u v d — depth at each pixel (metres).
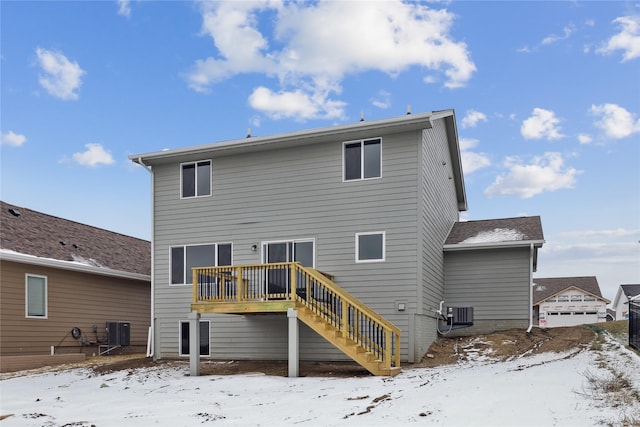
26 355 15.48
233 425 6.81
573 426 5.22
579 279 46.78
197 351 12.49
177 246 16.12
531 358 12.29
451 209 19.25
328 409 7.39
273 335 14.76
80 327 17.94
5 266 15.31
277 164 15.16
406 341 13.18
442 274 16.91
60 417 7.96
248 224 15.27
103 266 18.92
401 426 5.93
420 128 13.62
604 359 10.47
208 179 16.03
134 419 7.57
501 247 16.52
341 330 11.83
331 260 14.19
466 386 8.18
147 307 21.55
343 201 14.28
